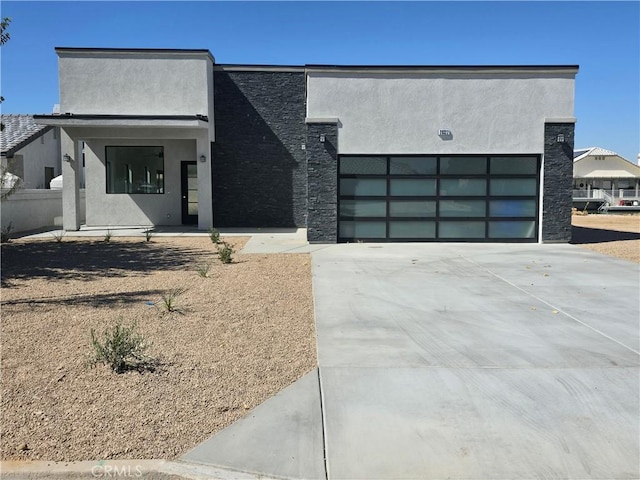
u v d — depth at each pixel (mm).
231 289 9508
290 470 3959
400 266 11891
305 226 20719
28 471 3865
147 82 18516
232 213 20625
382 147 15219
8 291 9328
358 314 7957
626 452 4180
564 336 6941
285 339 6750
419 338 6844
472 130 15172
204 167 18734
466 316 7887
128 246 15211
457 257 13156
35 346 6266
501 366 5883
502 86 15086
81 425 4496
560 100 15109
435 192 15562
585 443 4301
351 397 5109
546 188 15289
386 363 5965
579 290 9602
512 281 10344
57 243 15852
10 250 14406
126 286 9750
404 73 15094
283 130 20484
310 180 15281
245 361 5973
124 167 21031
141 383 5316
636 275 10961
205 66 18562
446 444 4293
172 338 6680
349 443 4309
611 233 19688
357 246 14984
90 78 18406
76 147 18781
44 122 17125
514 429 4520
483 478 3861
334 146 15172
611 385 5387
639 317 7855
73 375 5445
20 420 4543
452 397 5117
